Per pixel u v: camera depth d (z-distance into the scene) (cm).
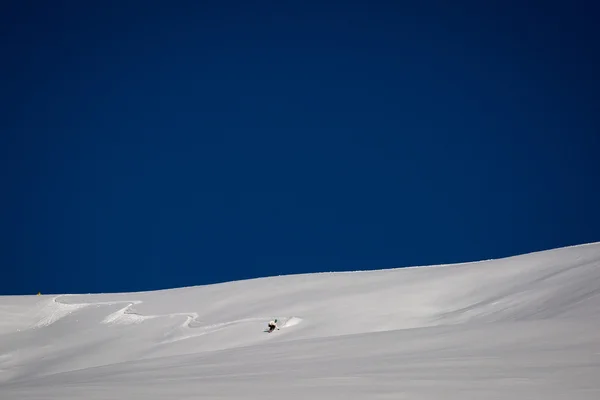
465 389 2284
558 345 3172
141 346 9556
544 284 8631
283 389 2378
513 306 7925
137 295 12588
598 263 8912
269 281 12256
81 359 9394
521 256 10919
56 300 12369
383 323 8775
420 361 2998
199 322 10131
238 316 10006
